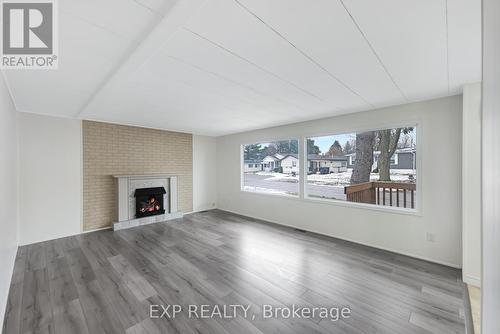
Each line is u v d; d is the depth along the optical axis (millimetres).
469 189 2418
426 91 2625
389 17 1327
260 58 1828
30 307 2035
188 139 5891
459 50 1705
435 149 2889
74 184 4070
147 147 5090
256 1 1185
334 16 1319
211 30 1448
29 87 2471
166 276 2576
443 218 2836
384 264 2865
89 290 2297
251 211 5484
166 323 1835
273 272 2676
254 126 4895
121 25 1400
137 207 4789
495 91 383
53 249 3385
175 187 5438
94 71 2064
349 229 3727
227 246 3518
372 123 3443
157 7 1242
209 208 6359
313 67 1992
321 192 4246
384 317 1911
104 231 4305
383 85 2434
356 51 1723
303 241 3727
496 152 382
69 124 4016
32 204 3619
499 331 370
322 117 3986
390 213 3273
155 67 1972
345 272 2668
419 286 2365
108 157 4496
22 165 3527
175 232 4250
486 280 410
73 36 1513
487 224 411
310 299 2156
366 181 3736
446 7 1240
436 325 1815
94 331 1753
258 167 5574
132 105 3189
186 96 2777
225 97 2832
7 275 2262
